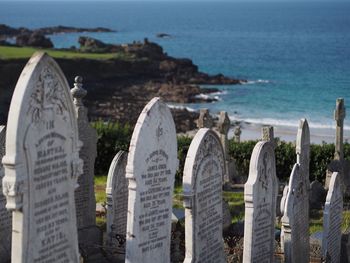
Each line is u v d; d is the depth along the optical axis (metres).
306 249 16.92
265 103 73.44
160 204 13.00
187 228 13.44
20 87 9.57
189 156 13.24
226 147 27.95
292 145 30.81
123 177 17.91
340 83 87.81
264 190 14.93
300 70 104.62
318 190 24.97
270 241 15.52
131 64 93.12
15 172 9.48
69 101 10.66
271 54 135.38
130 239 12.41
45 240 10.25
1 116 61.91
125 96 77.56
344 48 145.38
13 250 9.80
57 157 10.44
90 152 18.72
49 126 10.18
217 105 72.94
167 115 12.97
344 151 29.88
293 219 15.42
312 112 67.19
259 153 14.58
